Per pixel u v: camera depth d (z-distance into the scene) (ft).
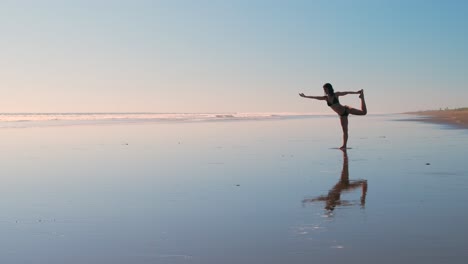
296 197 20.29
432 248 12.70
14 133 71.77
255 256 12.54
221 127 91.30
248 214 17.31
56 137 62.80
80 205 19.38
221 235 14.60
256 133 70.28
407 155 35.60
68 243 14.01
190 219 16.72
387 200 19.04
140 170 30.04
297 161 33.58
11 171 30.04
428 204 18.06
